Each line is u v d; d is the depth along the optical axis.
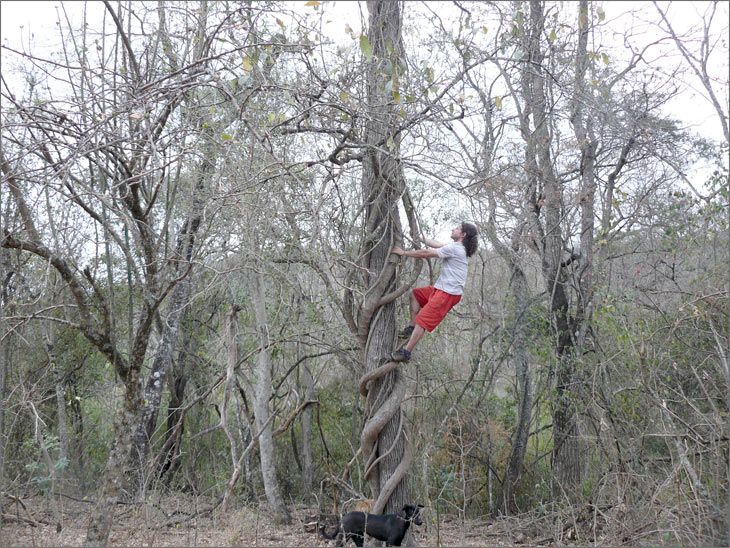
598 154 12.26
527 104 12.09
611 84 11.16
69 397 12.84
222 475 12.82
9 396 9.82
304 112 6.57
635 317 10.89
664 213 12.03
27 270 10.91
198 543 8.46
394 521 7.47
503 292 13.80
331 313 12.43
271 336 11.96
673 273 11.38
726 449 8.17
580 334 12.15
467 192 7.80
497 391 15.30
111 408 12.54
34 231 6.91
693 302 9.30
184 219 10.84
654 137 11.35
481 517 12.22
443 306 7.64
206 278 12.60
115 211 6.34
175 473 13.25
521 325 12.66
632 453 9.38
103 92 6.23
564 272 12.88
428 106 7.21
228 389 7.73
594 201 12.95
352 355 11.98
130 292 11.84
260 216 7.98
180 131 6.72
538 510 10.75
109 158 6.91
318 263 9.73
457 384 13.31
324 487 13.18
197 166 8.77
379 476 8.08
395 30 7.75
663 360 9.50
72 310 11.90
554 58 10.86
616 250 13.27
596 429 10.90
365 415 8.26
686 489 8.06
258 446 12.79
